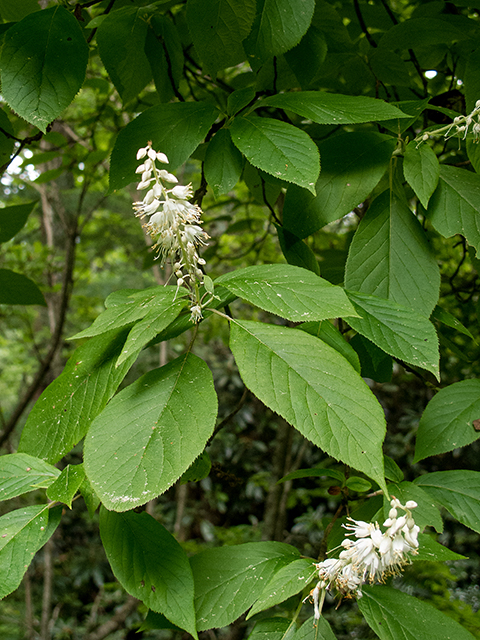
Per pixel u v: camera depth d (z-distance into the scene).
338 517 0.56
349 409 0.39
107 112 1.11
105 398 0.47
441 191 0.54
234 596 0.47
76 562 3.00
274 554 0.50
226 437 3.12
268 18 0.54
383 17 0.81
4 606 2.61
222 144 0.54
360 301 0.50
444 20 0.65
